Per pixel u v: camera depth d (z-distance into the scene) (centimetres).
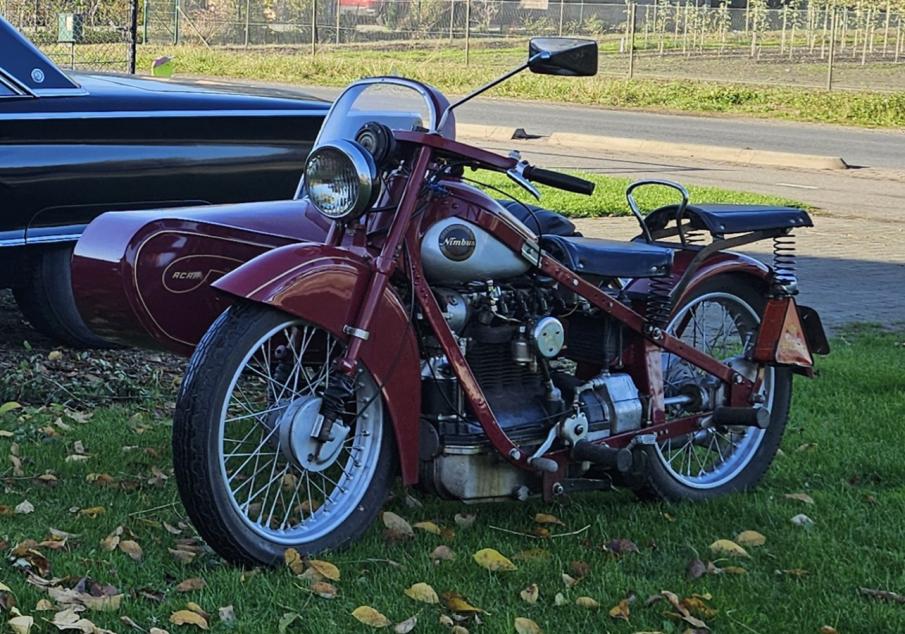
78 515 438
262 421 423
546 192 1368
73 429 543
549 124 2286
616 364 470
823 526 456
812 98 2769
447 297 430
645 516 462
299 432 397
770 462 508
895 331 826
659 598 383
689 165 1809
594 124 2323
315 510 434
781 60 3475
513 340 443
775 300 501
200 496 377
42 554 399
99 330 498
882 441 562
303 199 543
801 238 1230
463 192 428
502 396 445
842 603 386
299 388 436
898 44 3472
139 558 402
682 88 2873
